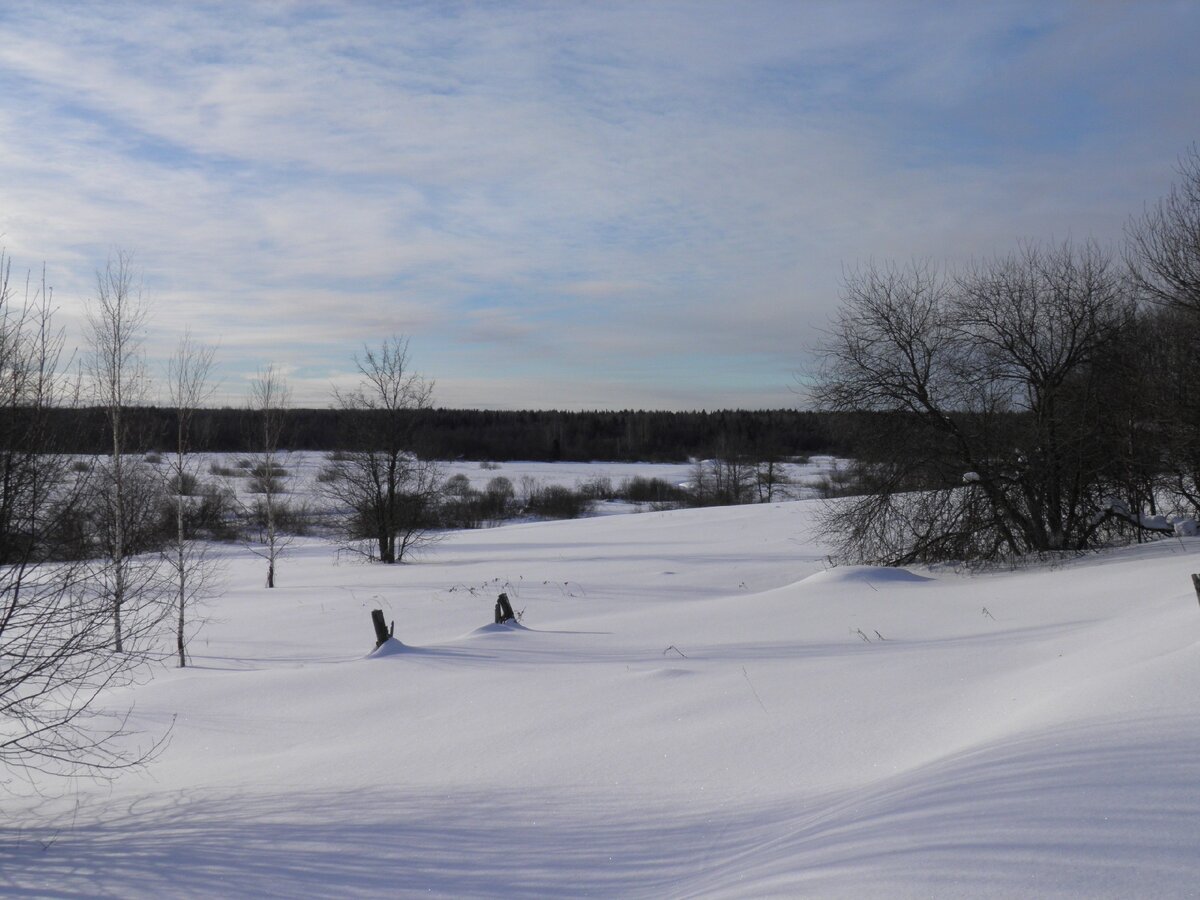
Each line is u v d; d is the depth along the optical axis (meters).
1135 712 5.42
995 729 6.19
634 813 5.77
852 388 19.84
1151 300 18.73
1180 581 12.14
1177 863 3.28
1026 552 19.50
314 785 7.18
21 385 7.38
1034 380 19.20
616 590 21.69
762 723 7.48
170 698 11.28
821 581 16.53
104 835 6.22
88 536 8.05
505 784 6.64
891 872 3.65
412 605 20.53
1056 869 3.39
